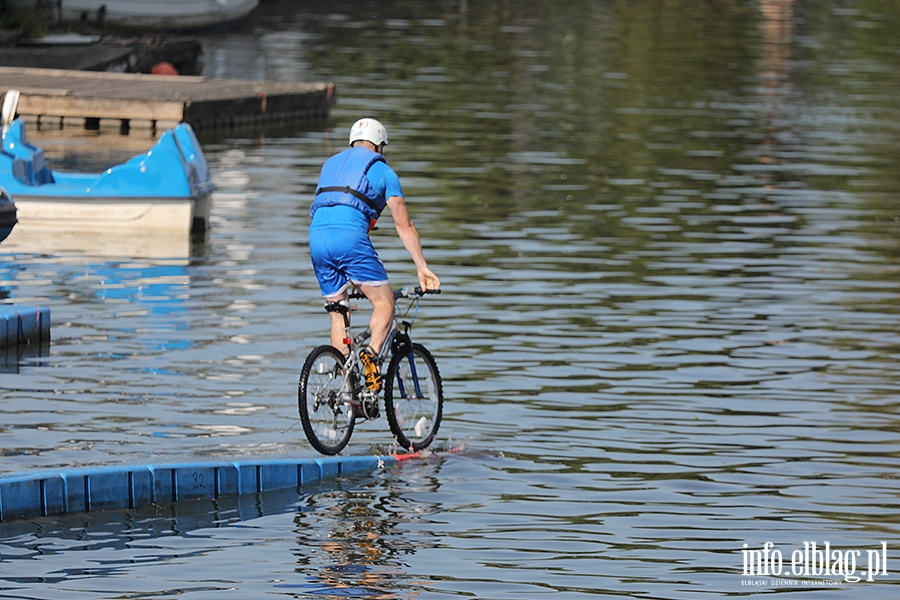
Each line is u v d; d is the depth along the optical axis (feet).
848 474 97.25
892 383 123.03
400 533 83.66
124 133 312.50
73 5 522.47
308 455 98.07
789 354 133.18
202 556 78.54
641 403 115.24
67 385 115.65
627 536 83.97
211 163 265.54
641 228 204.03
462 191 233.55
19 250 179.52
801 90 414.00
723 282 167.84
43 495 84.43
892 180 257.55
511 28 598.75
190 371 121.70
